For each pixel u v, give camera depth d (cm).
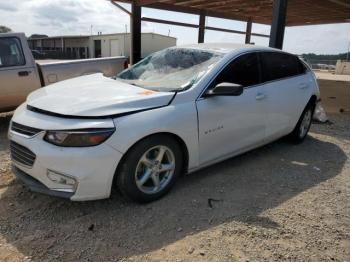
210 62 411
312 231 317
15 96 630
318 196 389
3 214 324
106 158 303
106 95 348
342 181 436
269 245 292
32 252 271
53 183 304
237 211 345
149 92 360
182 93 362
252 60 449
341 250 292
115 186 337
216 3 1384
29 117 328
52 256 267
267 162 489
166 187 361
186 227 313
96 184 305
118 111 316
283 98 491
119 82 417
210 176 427
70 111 311
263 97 451
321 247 294
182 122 351
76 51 5066
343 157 530
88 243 285
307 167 477
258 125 455
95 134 298
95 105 318
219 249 283
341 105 1091
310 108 581
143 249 280
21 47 628
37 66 652
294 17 1750
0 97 614
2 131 609
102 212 332
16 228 303
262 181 421
